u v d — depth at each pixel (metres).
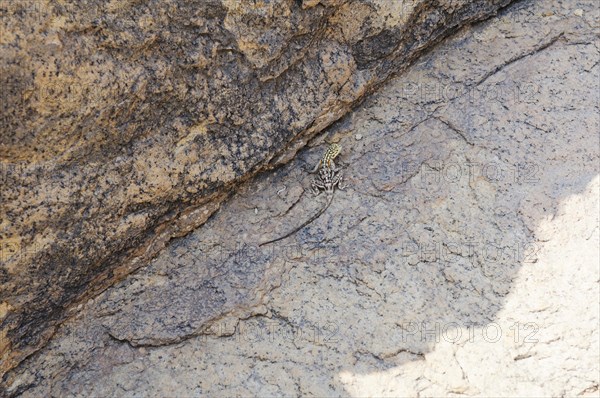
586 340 1.14
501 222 1.24
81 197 1.13
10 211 1.08
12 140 1.05
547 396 1.11
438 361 1.15
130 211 1.18
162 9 1.10
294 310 1.21
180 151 1.19
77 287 1.18
